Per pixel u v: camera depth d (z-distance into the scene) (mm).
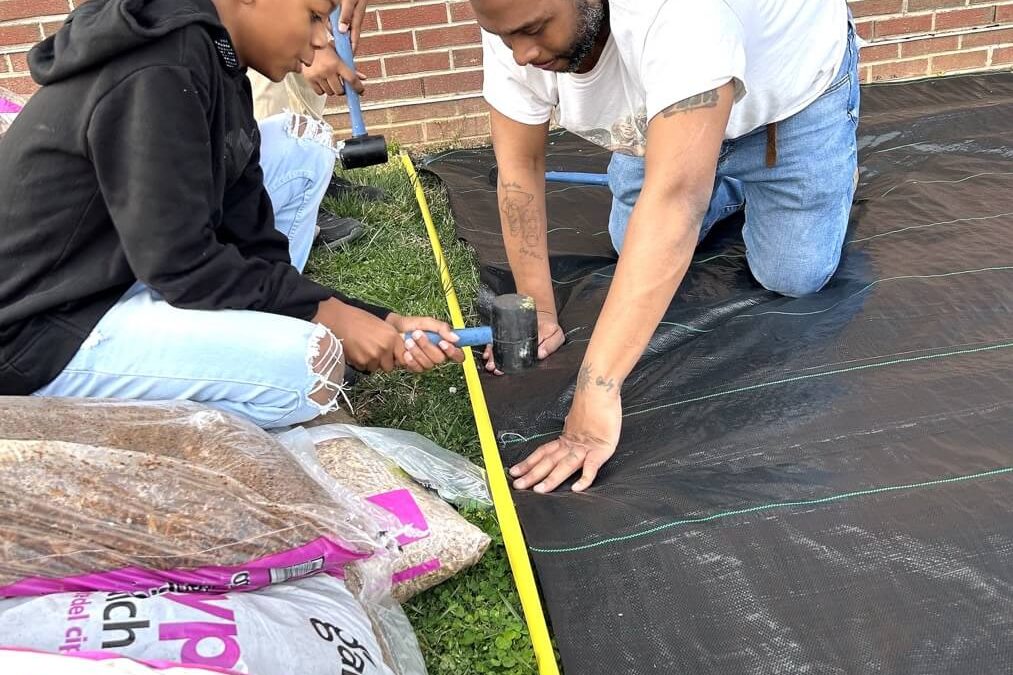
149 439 1391
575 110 2016
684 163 1604
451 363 2297
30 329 1548
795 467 1737
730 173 2334
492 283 2664
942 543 1527
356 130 2615
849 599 1447
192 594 1259
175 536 1260
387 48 3885
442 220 3158
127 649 1093
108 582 1232
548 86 2018
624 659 1388
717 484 1706
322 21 1697
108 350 1592
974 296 2262
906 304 2270
